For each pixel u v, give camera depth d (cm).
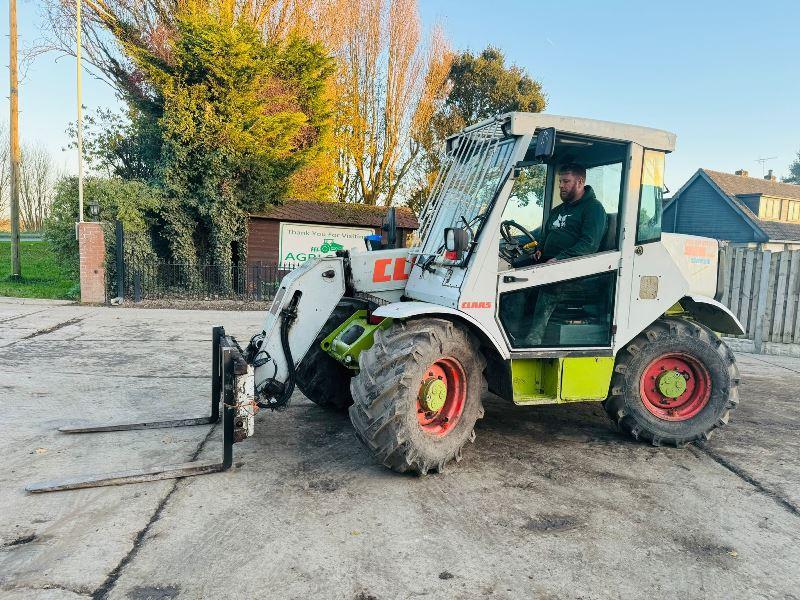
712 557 295
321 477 378
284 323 413
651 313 442
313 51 1586
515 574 274
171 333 902
